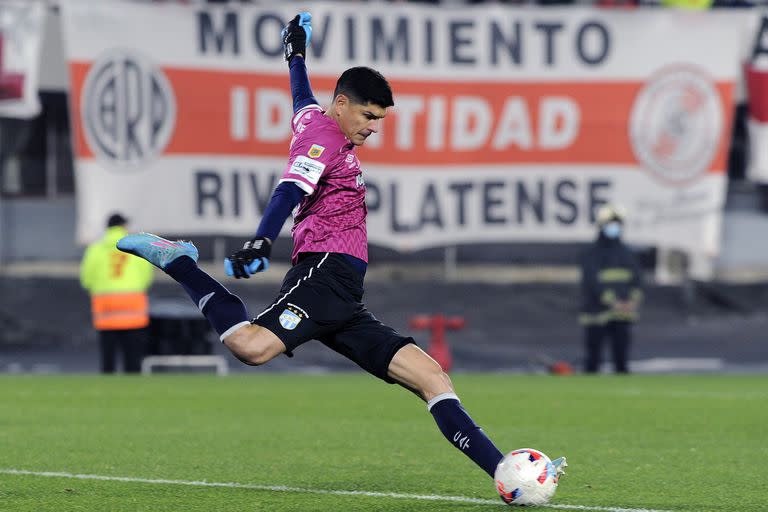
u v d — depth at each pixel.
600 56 73.25
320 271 18.14
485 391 49.59
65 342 76.69
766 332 82.62
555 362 71.19
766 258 85.44
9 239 78.81
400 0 71.38
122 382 54.84
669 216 73.88
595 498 20.33
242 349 17.66
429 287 80.81
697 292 83.88
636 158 73.56
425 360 18.30
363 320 18.52
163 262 17.95
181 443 29.48
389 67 71.31
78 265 79.81
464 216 72.44
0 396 45.91
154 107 68.38
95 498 20.05
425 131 71.81
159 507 19.05
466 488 21.45
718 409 40.62
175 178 68.88
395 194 71.69
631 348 81.19
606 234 62.97
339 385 54.03
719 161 74.06
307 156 17.84
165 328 65.44
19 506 19.16
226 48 69.56
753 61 75.12
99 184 67.62
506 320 80.56
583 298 63.50
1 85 66.94
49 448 28.23
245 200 70.06
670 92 73.62
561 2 77.38
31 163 79.12
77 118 67.31
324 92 70.38
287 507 19.02
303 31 20.56
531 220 72.94
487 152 72.56
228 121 69.69
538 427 34.38
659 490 21.48
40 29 67.19
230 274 16.64
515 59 72.69
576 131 73.06
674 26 73.56
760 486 22.08
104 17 67.50
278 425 34.56
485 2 75.88
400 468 24.55
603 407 41.47
